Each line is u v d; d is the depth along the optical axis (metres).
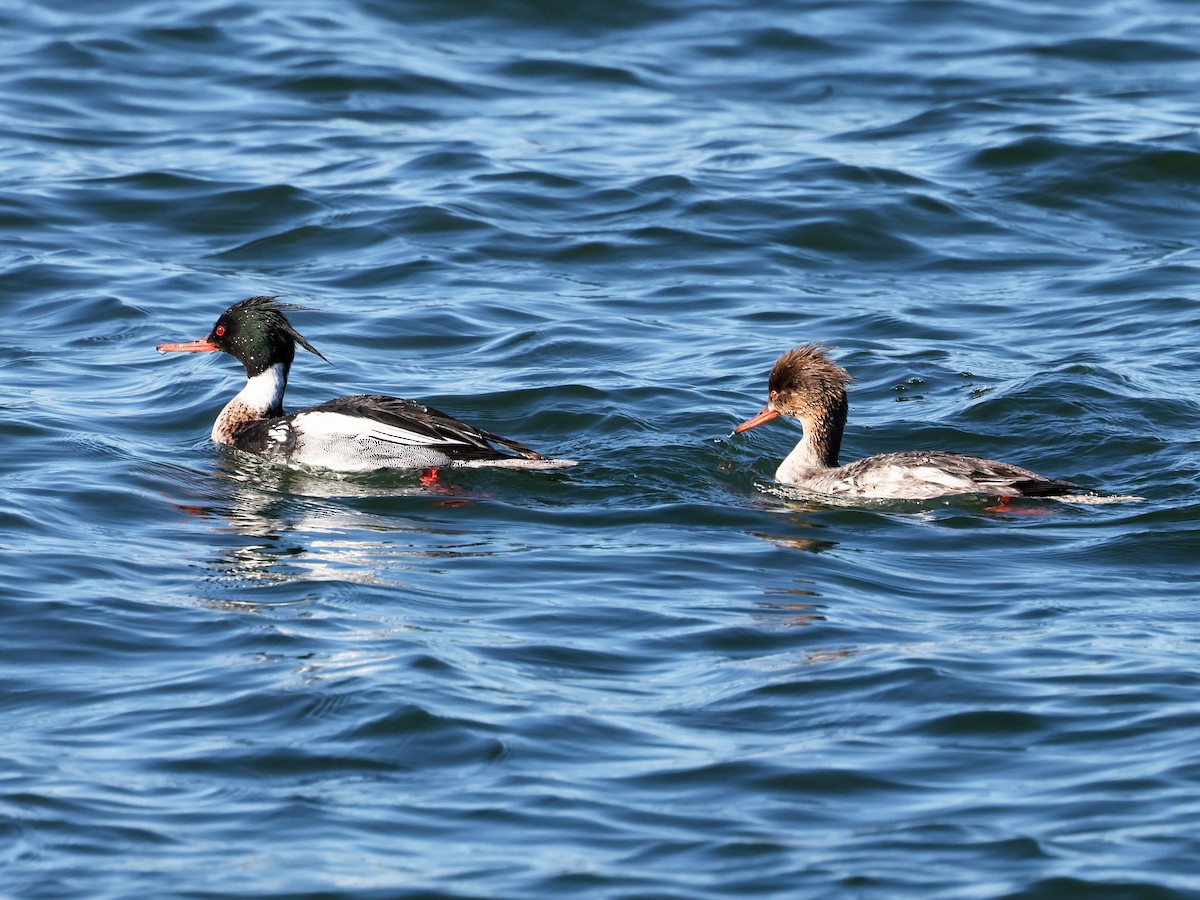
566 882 9.83
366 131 29.94
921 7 36.09
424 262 24.83
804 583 14.79
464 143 29.28
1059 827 10.42
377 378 21.11
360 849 10.21
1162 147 28.38
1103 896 9.66
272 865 10.02
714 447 19.02
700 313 23.34
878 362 21.45
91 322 22.77
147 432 19.55
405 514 16.89
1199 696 12.14
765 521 16.73
